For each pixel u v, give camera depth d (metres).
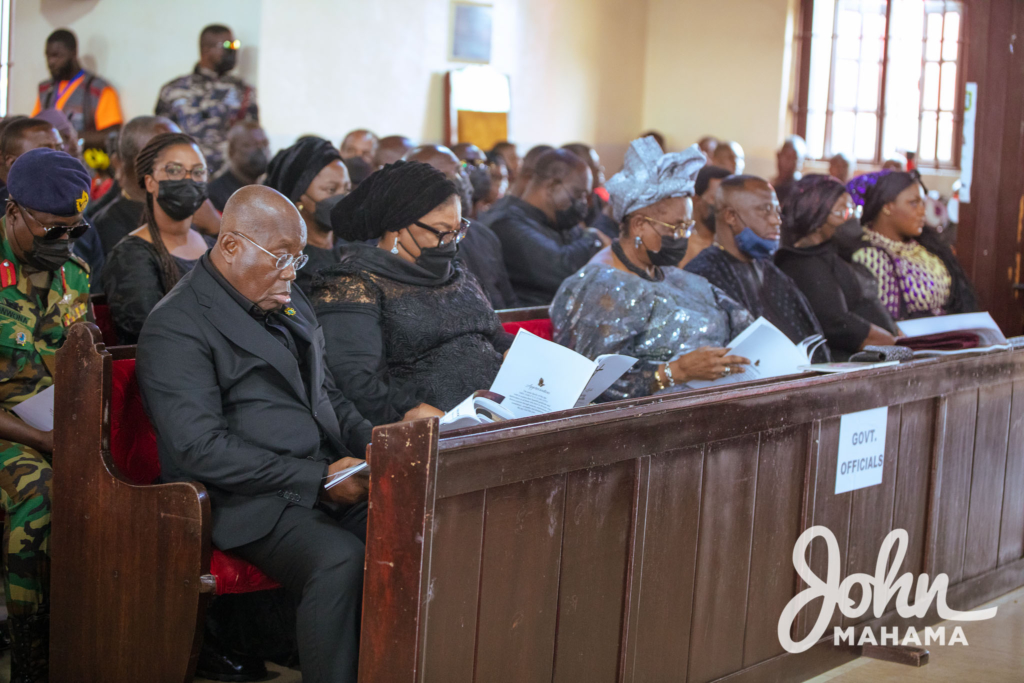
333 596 2.39
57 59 8.52
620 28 11.55
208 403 2.49
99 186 7.43
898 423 3.33
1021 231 4.97
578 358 2.66
